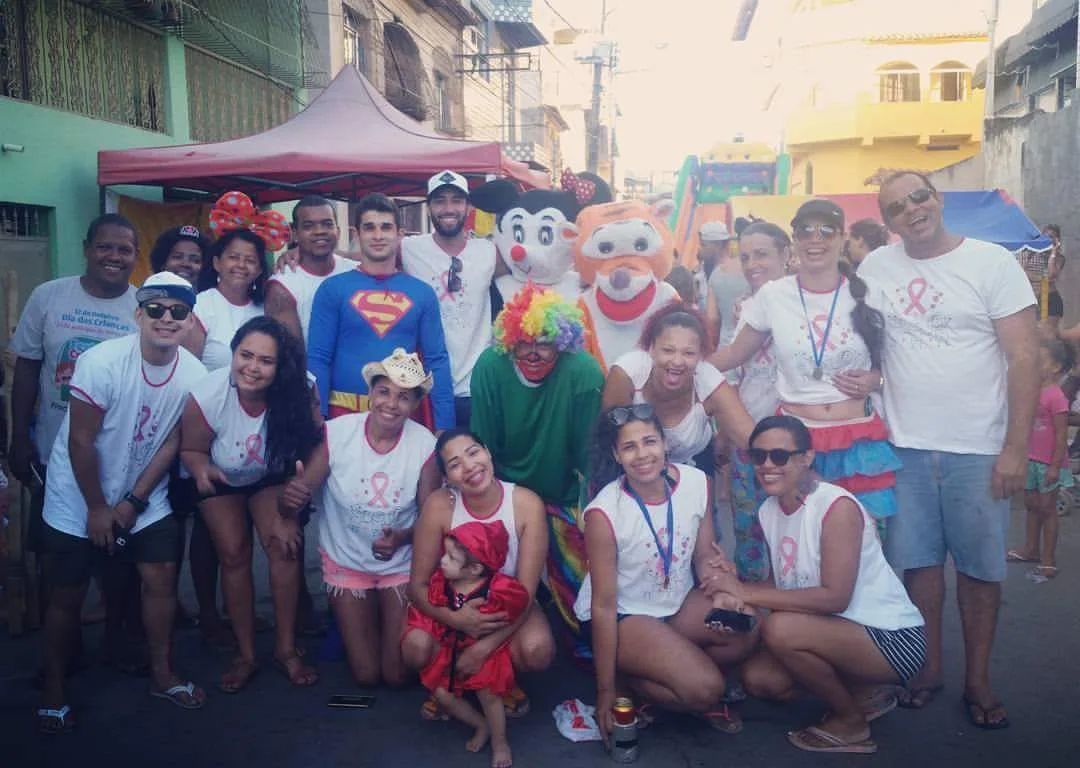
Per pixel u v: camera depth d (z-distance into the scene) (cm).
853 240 550
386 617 404
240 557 412
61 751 354
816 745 351
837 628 347
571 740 362
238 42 1134
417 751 355
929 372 373
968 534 372
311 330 455
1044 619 493
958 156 2647
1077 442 862
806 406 391
